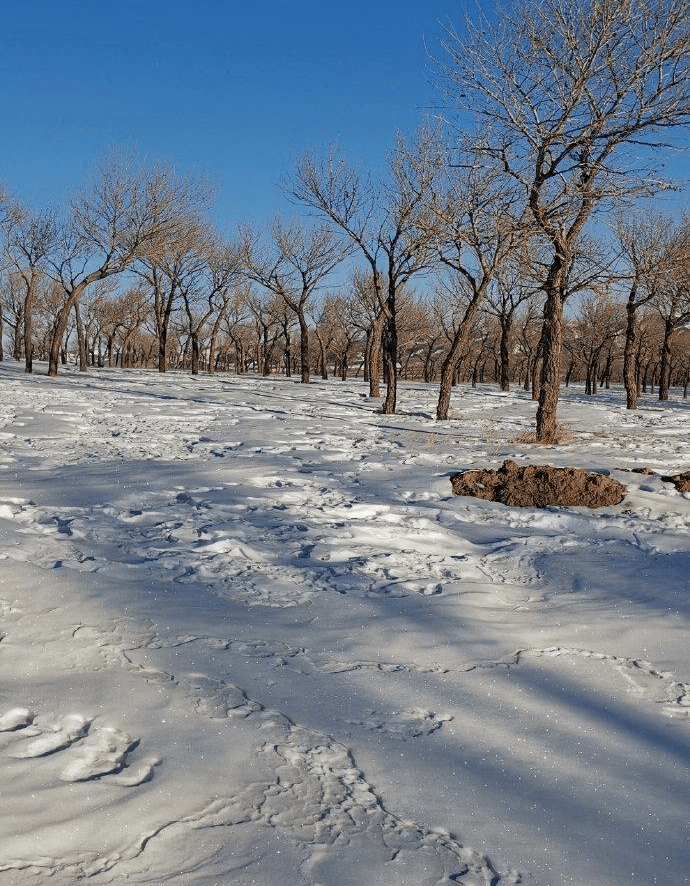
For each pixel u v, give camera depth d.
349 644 5.23
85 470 11.06
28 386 25.44
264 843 3.05
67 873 2.81
